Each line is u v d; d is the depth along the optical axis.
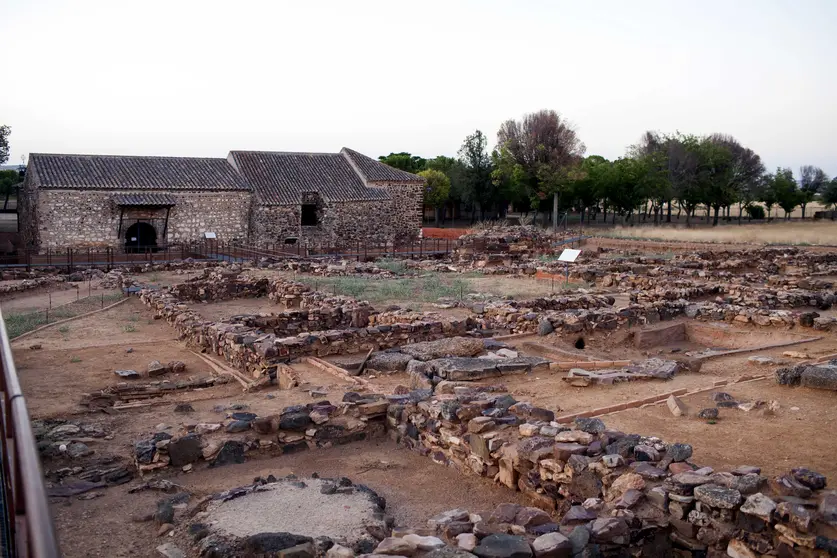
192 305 25.23
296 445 9.09
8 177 75.38
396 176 57.19
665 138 84.00
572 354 14.62
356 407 9.73
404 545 5.50
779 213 114.50
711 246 46.91
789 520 5.46
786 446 8.12
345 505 6.74
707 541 5.83
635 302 22.02
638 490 6.29
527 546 5.44
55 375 14.45
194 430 9.06
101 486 7.75
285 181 52.72
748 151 88.75
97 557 6.02
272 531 6.09
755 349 14.76
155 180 47.09
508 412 8.67
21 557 2.22
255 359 14.30
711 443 8.32
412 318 17.34
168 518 6.68
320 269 34.00
